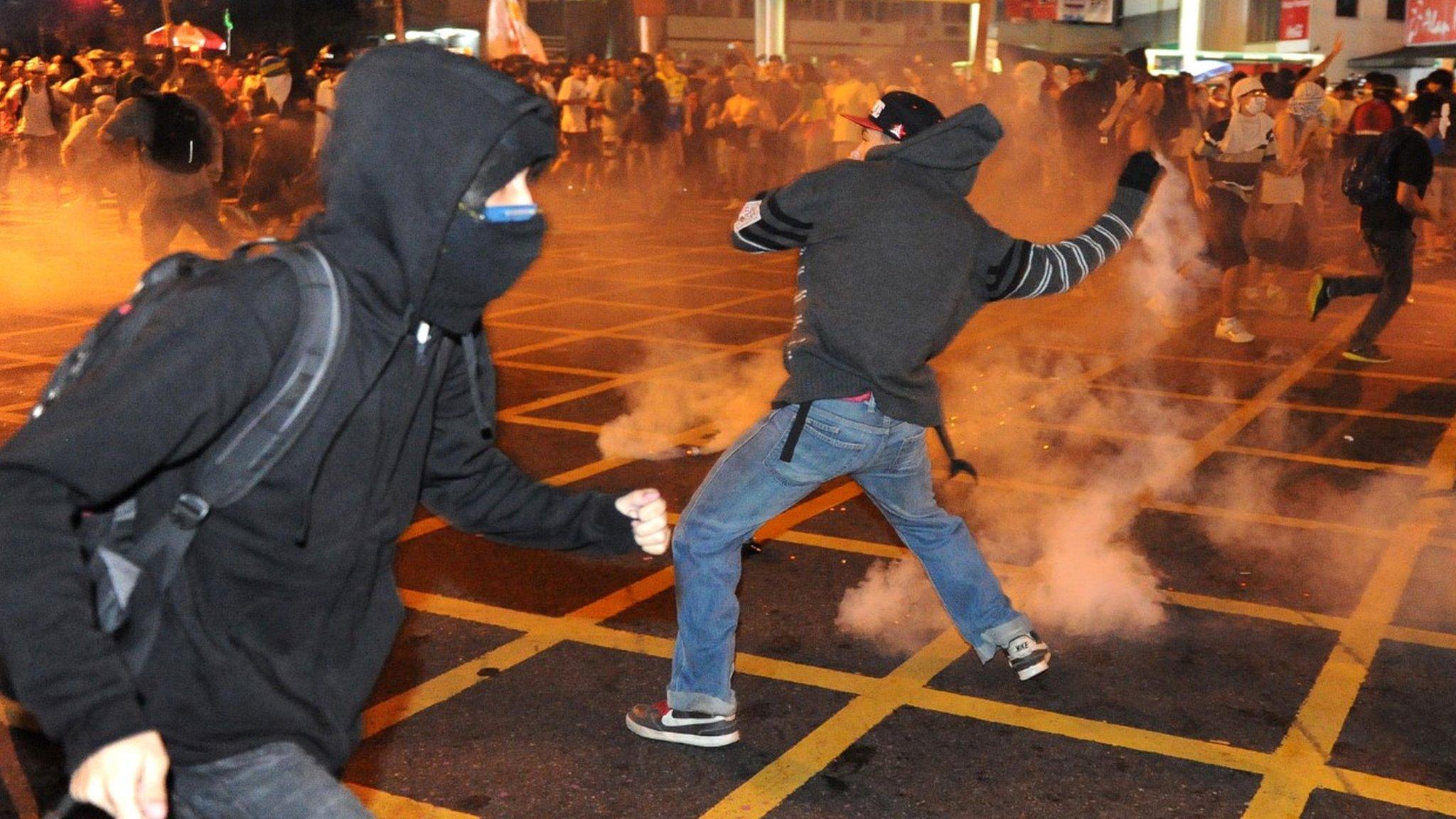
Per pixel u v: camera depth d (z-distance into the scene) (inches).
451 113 72.0
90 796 64.7
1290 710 161.8
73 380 71.9
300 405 71.1
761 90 778.2
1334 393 327.0
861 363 135.7
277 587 75.2
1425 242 561.3
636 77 800.3
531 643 179.5
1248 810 139.0
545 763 147.7
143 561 72.0
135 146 435.2
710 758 149.4
